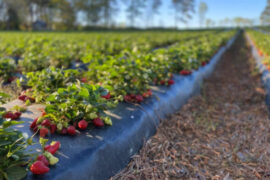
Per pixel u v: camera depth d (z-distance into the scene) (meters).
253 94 1.46
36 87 0.77
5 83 1.00
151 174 0.65
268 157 0.78
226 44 4.23
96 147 0.59
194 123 1.00
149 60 1.07
